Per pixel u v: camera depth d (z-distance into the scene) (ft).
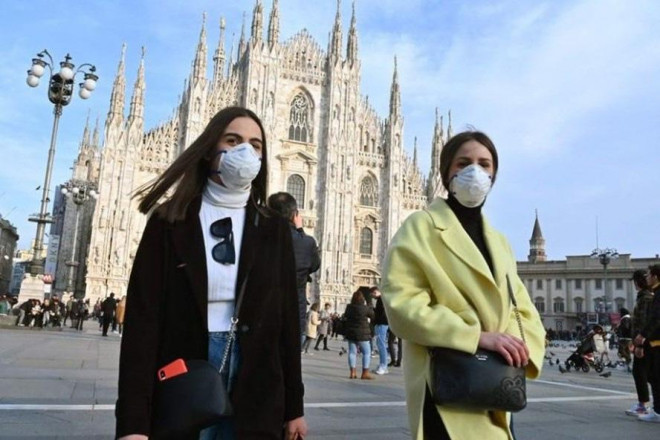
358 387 44.16
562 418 33.17
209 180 12.35
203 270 11.18
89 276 181.37
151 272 10.94
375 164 228.43
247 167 11.62
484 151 14.58
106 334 98.22
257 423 10.66
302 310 28.04
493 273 13.79
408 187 232.73
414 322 12.56
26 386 34.09
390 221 221.87
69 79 101.04
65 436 22.40
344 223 214.69
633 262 336.49
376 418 30.04
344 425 27.63
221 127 12.22
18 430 23.00
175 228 11.37
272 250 12.10
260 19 216.95
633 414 35.73
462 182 13.97
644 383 35.83
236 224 12.09
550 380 60.13
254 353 11.07
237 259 11.73
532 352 13.76
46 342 71.00
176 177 11.91
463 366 11.98
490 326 13.23
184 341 10.89
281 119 216.95
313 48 227.40
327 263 208.64
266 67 215.10
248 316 11.25
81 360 50.85
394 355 68.44
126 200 189.78
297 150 214.90
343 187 216.74
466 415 12.35
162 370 10.29
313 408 32.63
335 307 205.57
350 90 224.74
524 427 29.43
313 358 75.41
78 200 165.27
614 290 340.80
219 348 11.05
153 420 9.98
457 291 13.20
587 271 351.05
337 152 218.59
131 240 189.06
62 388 33.99
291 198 29.19
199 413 9.72
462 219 14.64
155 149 198.39
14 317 104.12
